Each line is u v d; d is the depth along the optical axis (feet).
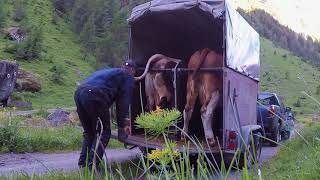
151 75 33.78
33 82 200.03
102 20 374.02
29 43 279.69
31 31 308.40
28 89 198.39
